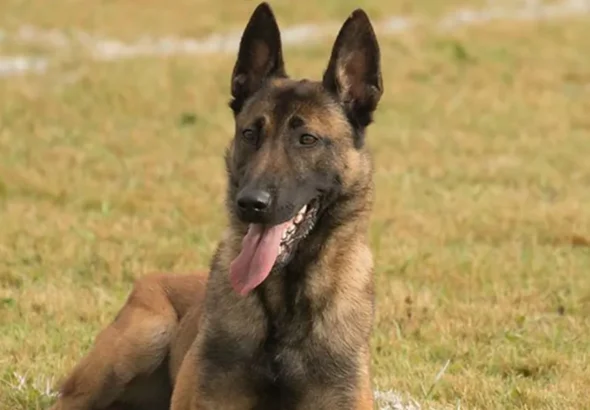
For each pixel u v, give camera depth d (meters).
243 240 8.66
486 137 22.56
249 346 8.75
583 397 10.48
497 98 25.78
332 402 8.80
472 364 11.34
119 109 23.53
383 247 14.85
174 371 9.59
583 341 11.98
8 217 15.89
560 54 30.06
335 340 8.81
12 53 28.31
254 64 9.19
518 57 29.48
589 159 21.09
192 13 34.28
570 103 25.69
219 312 8.81
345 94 8.98
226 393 8.77
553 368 11.24
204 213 16.45
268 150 8.64
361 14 8.99
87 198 17.16
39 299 12.60
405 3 37.25
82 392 9.70
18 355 11.09
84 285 13.41
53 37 30.30
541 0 39.69
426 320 12.41
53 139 21.06
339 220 8.89
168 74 26.30
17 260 14.16
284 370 8.77
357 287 8.95
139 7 34.38
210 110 23.97
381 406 10.20
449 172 19.80
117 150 20.58
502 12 37.25
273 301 8.79
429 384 10.69
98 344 9.77
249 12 34.97
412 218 16.47
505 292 13.40
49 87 24.95
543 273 14.16
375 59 9.02
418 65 28.16
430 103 25.08
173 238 15.21
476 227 16.20
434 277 13.84
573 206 17.34
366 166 9.02
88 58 27.81
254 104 8.90
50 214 16.31
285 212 8.50
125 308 9.96
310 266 8.82
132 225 15.74
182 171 19.19
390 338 11.88
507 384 10.86
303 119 8.73
